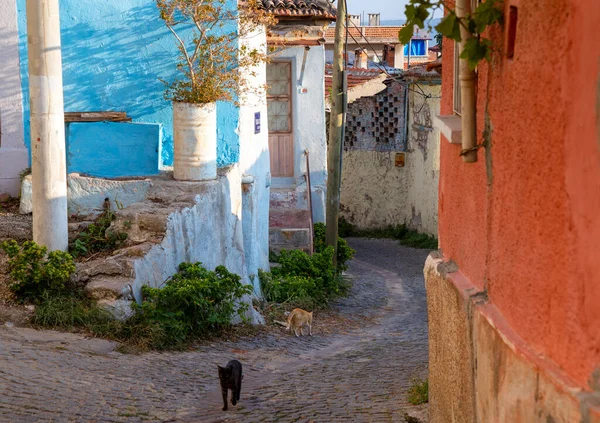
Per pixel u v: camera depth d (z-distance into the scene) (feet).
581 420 11.32
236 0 47.65
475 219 18.63
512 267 15.26
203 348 37.01
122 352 32.71
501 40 16.11
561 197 12.50
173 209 40.73
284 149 69.67
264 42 55.67
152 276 37.35
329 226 63.31
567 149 12.22
